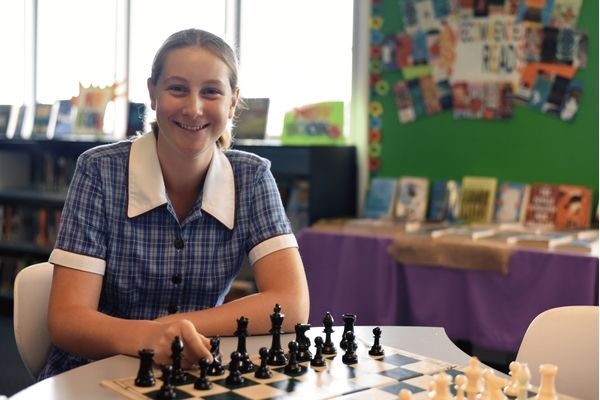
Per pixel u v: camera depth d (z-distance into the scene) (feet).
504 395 4.60
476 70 13.52
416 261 11.78
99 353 5.53
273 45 16.26
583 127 12.76
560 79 12.87
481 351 13.43
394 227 12.50
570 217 12.69
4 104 20.65
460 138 13.80
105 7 18.97
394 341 5.87
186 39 6.08
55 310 5.90
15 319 6.61
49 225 17.79
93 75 19.22
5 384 13.14
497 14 13.26
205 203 6.46
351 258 12.39
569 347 5.75
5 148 18.25
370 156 14.67
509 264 11.05
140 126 16.49
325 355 5.43
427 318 11.77
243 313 5.95
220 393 4.60
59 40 19.95
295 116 15.01
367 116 14.64
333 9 15.35
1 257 18.52
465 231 12.10
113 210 6.34
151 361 4.74
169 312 6.56
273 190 6.77
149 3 18.29
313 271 12.78
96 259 6.20
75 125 17.87
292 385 4.76
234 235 6.61
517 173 13.34
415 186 14.07
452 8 13.62
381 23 14.38
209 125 6.12
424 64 13.99
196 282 6.52
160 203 6.31
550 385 4.49
